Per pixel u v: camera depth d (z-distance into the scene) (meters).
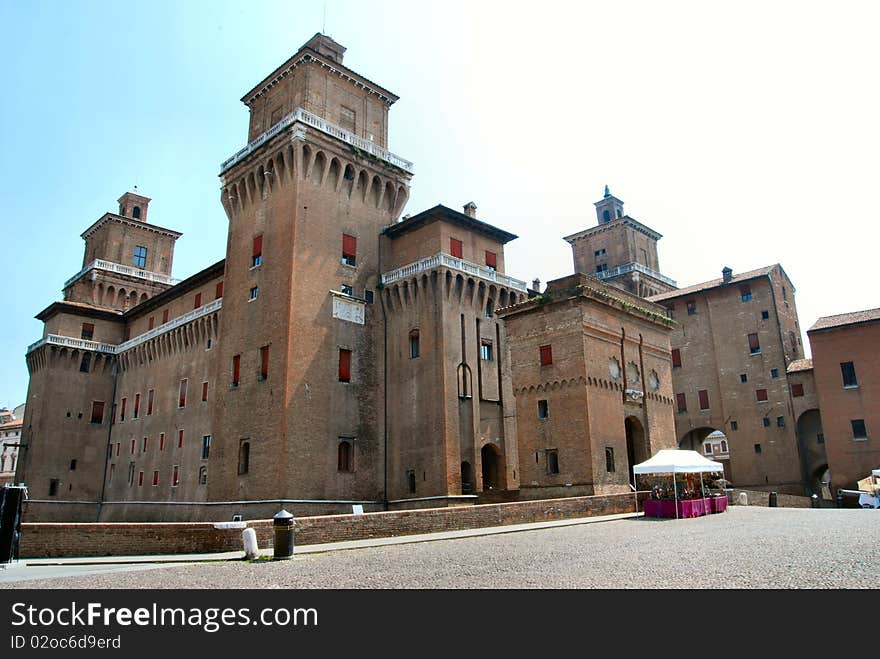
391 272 56.00
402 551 21.33
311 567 18.06
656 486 36.75
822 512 36.00
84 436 75.69
